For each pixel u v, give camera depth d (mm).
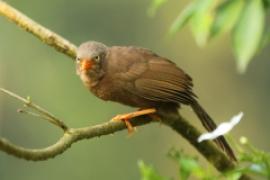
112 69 6742
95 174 20047
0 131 21219
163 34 23781
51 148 5113
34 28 6547
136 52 6891
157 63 6812
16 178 19750
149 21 23766
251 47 5898
